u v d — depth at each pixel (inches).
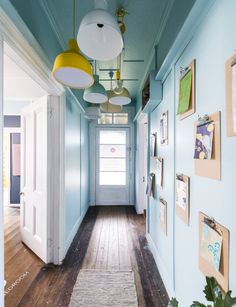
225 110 34.9
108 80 126.9
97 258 93.3
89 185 184.1
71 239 109.3
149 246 102.7
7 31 43.1
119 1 63.0
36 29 59.6
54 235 88.5
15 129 185.0
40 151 93.2
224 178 35.3
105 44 44.1
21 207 110.6
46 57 64.7
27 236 104.7
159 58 81.6
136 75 120.9
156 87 78.1
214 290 32.4
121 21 67.9
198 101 45.5
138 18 70.7
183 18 53.7
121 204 186.7
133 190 186.2
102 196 186.7
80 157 138.6
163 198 76.7
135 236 117.7
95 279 77.4
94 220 145.7
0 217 41.1
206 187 41.7
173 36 62.8
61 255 89.1
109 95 93.7
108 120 185.3
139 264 88.0
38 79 68.3
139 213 160.6
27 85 104.8
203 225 42.6
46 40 67.9
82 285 74.0
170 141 67.4
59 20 72.1
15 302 66.3
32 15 56.6
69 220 105.6
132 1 63.0
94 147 185.0
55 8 66.3
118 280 76.8
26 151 107.0
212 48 39.1
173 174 63.5
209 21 40.1
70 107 107.4
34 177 98.0
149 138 104.6
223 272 35.1
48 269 84.2
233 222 32.8
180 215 56.2
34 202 98.0
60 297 68.2
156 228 88.5
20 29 47.0
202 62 43.3
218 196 37.1
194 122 47.2
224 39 34.9
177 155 60.0
